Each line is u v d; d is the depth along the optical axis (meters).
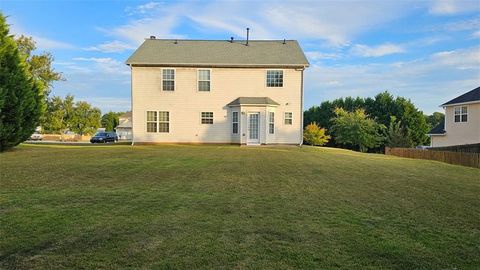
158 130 25.30
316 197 7.41
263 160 14.46
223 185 8.55
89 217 5.46
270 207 6.39
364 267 3.84
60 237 4.54
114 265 3.74
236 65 24.86
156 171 10.66
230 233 4.85
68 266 3.70
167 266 3.75
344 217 5.81
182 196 7.16
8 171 10.00
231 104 24.84
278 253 4.17
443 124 35.72
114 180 8.94
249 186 8.52
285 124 25.06
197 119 25.28
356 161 15.73
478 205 6.98
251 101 24.47
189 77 25.19
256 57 25.59
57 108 54.59
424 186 9.30
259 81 25.08
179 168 11.41
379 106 49.62
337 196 7.57
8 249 4.12
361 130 40.69
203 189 7.97
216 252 4.15
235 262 3.89
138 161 13.15
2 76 16.23
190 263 3.83
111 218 5.43
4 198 6.62
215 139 25.28
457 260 4.10
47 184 8.16
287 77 25.02
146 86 25.14
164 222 5.29
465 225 5.50
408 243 4.61
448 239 4.82
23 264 3.73
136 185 8.30
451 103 32.31
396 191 8.38
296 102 25.03
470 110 30.72
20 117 16.95
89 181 8.70
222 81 25.17
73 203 6.33
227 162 13.41
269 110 24.56
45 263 3.76
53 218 5.36
